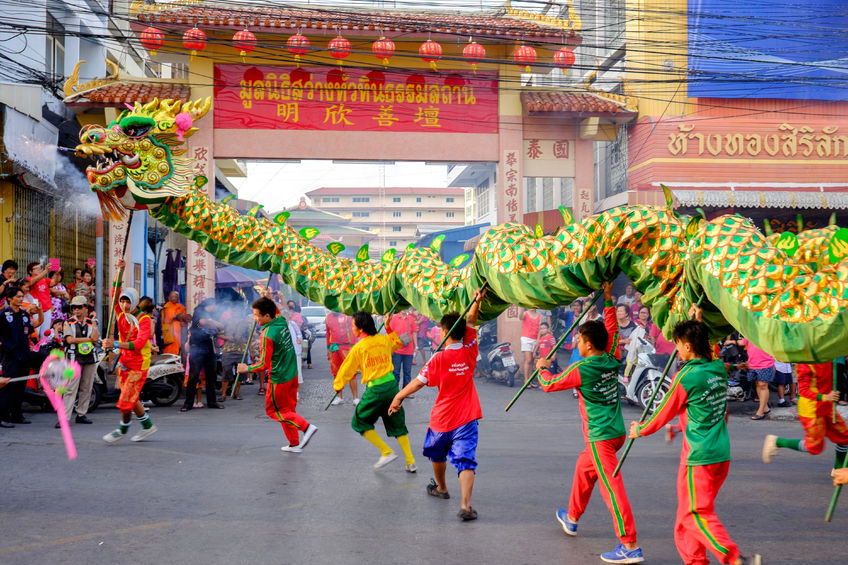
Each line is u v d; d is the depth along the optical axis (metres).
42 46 16.77
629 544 5.02
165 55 17.62
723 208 18.61
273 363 8.63
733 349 12.72
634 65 18.70
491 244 6.57
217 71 17.45
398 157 17.92
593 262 5.98
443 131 18.05
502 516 6.16
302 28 16.69
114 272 17.84
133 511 6.15
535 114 17.95
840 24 18.50
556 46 17.92
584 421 5.41
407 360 15.04
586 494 5.54
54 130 15.44
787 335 4.64
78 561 4.94
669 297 5.81
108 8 20.14
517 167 18.17
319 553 5.16
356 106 17.80
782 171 18.69
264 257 8.48
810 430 6.39
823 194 17.86
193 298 17.19
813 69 18.55
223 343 14.27
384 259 8.38
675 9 18.66
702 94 18.50
